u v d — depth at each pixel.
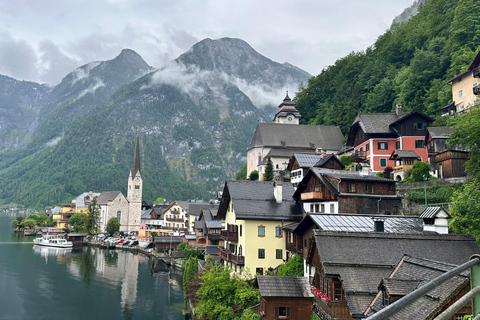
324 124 156.62
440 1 138.38
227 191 66.69
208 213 105.12
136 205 198.38
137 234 189.88
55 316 60.78
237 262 58.34
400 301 5.38
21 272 91.81
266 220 58.38
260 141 136.62
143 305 66.75
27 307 65.00
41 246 144.62
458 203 38.41
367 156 89.94
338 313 29.05
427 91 110.19
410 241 32.62
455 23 112.31
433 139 74.25
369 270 29.70
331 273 29.16
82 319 59.38
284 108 169.62
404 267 27.02
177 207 160.38
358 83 149.00
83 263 107.44
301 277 39.09
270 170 112.06
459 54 104.25
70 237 158.62
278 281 38.25
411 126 85.81
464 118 46.12
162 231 166.00
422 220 42.00
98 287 78.88
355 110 140.00
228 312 46.59
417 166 67.19
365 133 88.75
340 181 53.94
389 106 130.88
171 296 72.44
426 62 114.81
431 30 133.62
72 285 80.25
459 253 31.98
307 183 61.53
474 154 45.31
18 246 142.25
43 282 82.38
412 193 59.47
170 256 107.50
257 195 63.12
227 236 64.94
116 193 195.62
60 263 106.50
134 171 199.62
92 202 180.62
